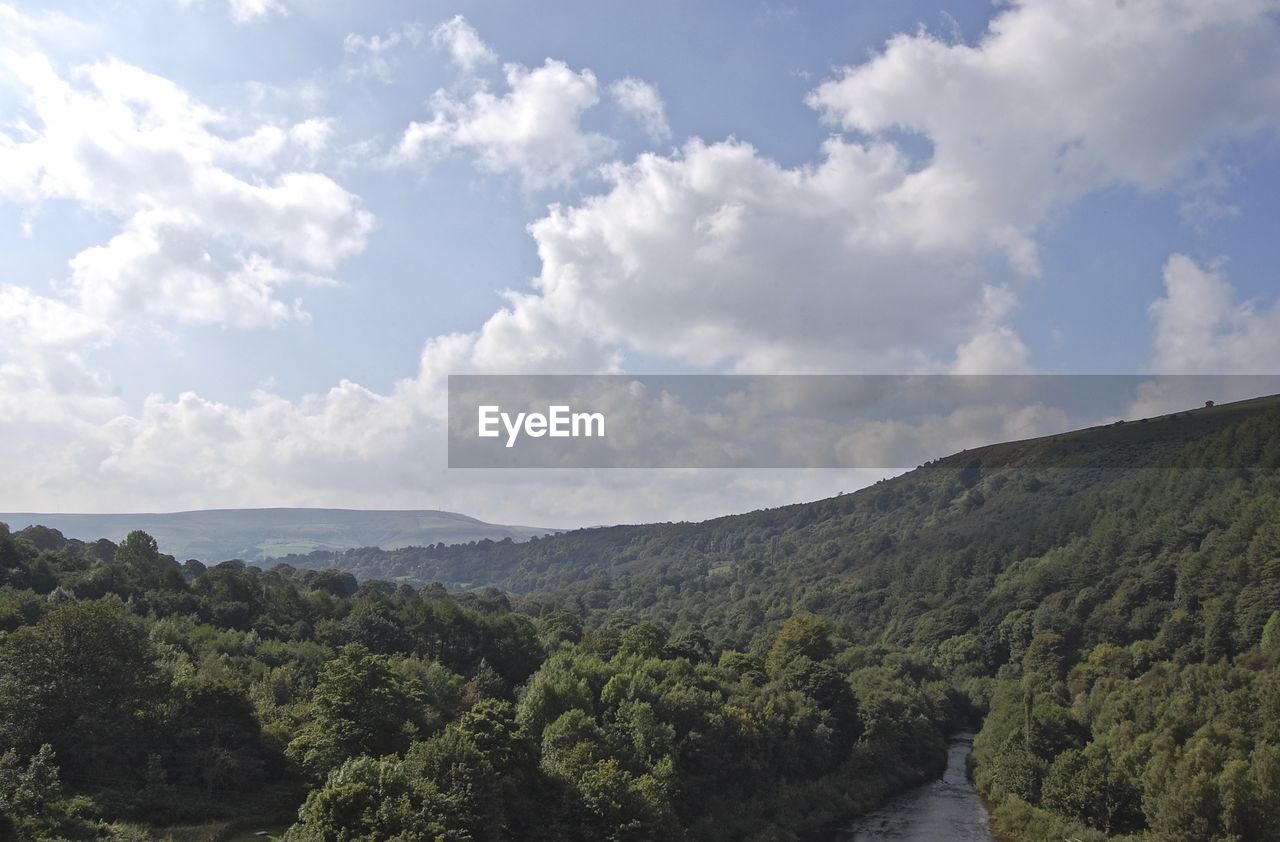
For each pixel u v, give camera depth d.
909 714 122.06
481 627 120.81
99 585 108.19
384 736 66.56
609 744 74.88
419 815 51.03
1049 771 87.69
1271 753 69.94
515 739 64.31
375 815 49.84
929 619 190.75
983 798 101.19
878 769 107.44
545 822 62.44
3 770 52.53
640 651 119.88
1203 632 122.12
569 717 75.94
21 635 61.72
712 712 88.56
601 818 63.41
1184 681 98.44
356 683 67.12
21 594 88.75
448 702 87.00
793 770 97.00
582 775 67.38
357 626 110.38
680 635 158.62
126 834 52.88
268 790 65.19
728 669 120.88
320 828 49.25
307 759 64.56
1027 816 85.50
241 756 65.38
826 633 148.38
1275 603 116.19
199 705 67.56
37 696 59.94
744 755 88.12
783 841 79.94
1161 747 77.69
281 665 93.19
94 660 62.88
